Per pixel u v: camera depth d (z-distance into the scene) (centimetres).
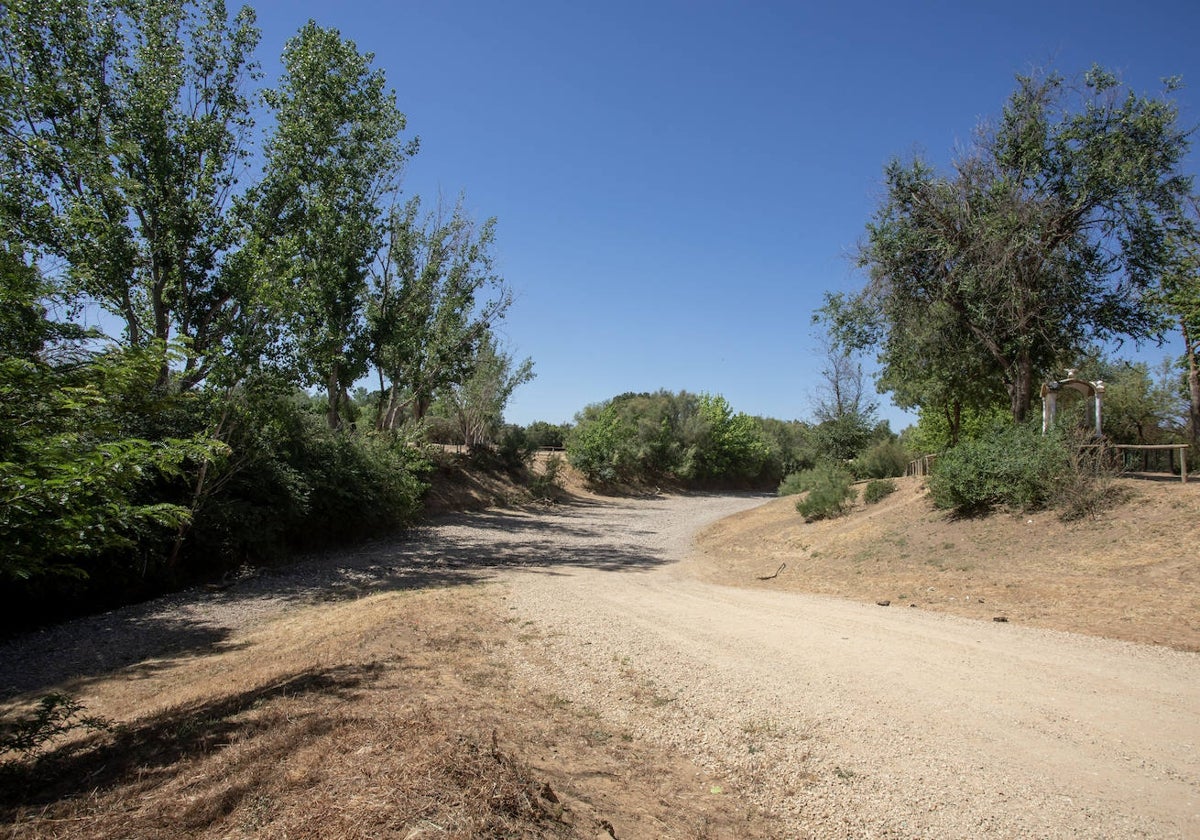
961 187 1844
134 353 555
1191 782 435
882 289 1980
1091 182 1667
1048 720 542
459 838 280
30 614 1104
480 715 510
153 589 1304
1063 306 1794
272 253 1552
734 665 705
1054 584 1053
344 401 2702
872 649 773
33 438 493
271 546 1587
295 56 1977
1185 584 937
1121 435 2319
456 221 2795
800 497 2645
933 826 384
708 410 5847
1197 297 1736
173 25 1600
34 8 1319
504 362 3722
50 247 1416
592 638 819
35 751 509
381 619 916
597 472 4528
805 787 438
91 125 1452
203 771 377
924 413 3247
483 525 2600
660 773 464
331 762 367
